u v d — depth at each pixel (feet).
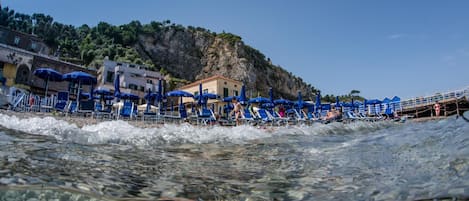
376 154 13.26
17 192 7.02
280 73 268.82
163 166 12.17
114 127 24.93
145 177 10.02
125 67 124.47
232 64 239.71
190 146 18.67
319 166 12.10
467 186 6.98
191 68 245.24
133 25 249.75
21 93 46.60
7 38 112.37
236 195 8.46
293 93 267.39
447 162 9.59
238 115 47.34
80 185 8.12
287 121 50.49
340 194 8.04
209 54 252.62
